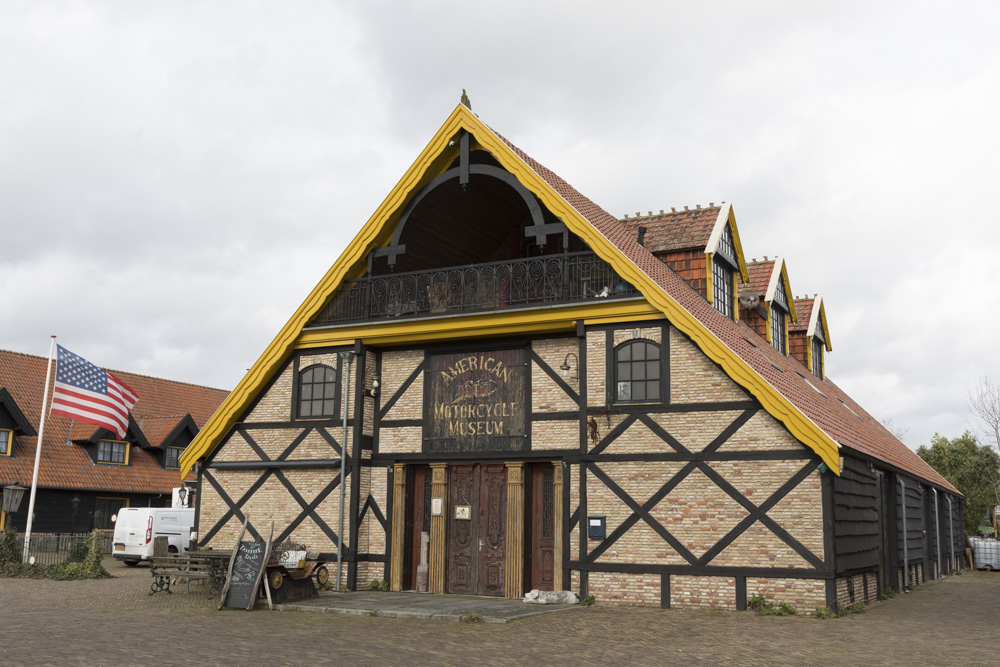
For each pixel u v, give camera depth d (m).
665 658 8.63
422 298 15.78
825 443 12.04
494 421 14.97
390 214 15.73
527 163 15.00
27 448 26.72
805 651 9.12
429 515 15.46
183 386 35.53
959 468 41.34
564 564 13.65
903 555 17.81
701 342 12.98
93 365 18.80
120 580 17.12
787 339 22.77
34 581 16.70
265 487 16.31
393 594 14.60
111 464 28.61
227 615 11.63
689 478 13.02
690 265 17.16
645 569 13.04
